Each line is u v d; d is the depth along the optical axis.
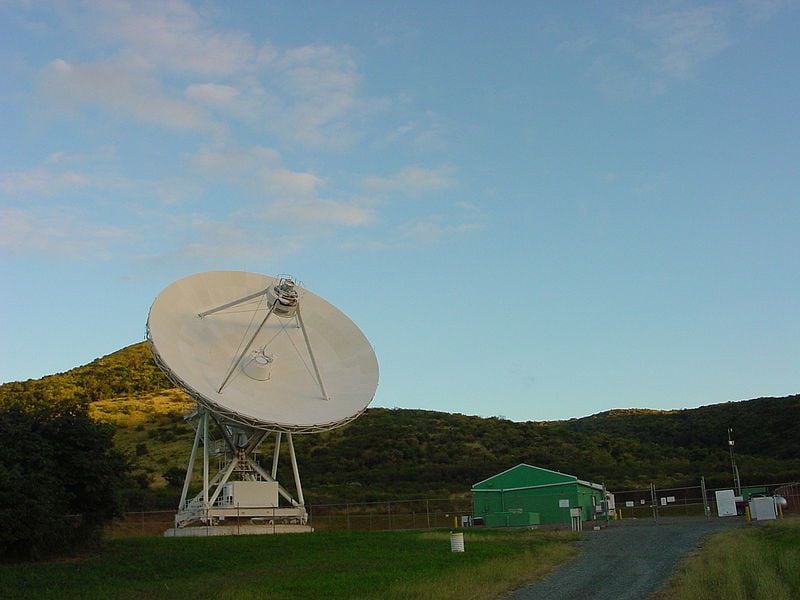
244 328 53.12
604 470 106.25
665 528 54.97
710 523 58.78
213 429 83.88
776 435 123.06
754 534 43.25
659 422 154.38
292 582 29.53
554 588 27.39
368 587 27.66
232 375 50.00
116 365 176.75
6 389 154.00
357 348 55.09
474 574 29.89
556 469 105.19
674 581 27.42
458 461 108.88
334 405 50.59
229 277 54.44
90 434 37.84
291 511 51.56
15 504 33.12
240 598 25.86
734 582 24.31
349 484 93.81
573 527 59.25
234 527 49.06
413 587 26.52
